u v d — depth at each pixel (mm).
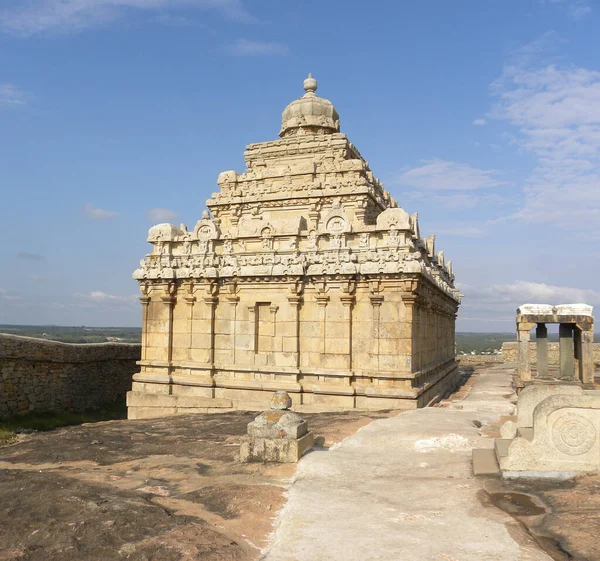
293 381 23203
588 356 23594
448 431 15266
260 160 33188
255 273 23859
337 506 9875
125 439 17562
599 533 8078
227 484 11422
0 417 25062
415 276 21469
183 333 25703
